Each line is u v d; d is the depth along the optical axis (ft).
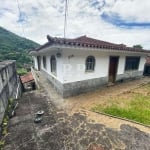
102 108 17.17
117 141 10.85
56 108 17.35
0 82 13.64
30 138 11.16
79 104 18.61
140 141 10.87
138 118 14.55
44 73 38.83
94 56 23.34
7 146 10.23
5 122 13.01
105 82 27.27
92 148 10.07
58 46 15.99
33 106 18.16
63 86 20.61
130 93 23.67
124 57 29.50
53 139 11.05
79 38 34.12
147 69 42.37
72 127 12.81
